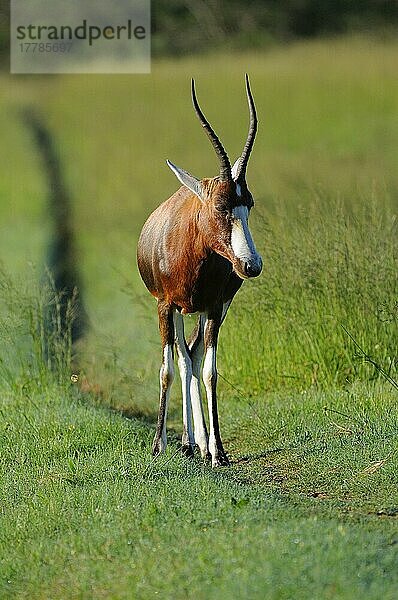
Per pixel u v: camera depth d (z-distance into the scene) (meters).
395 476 20.80
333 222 31.11
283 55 97.81
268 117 78.56
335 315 28.88
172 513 18.48
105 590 15.95
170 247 23.08
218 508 18.42
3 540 18.23
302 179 57.91
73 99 100.88
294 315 29.58
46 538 18.11
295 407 25.98
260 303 30.16
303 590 14.86
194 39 113.56
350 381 28.06
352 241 30.03
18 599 16.19
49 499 19.91
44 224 61.16
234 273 23.75
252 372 29.67
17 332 31.42
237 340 30.08
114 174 71.19
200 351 24.73
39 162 80.31
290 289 29.95
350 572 15.33
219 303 23.36
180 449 24.06
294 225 31.77
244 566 15.64
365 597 14.63
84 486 20.78
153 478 21.02
